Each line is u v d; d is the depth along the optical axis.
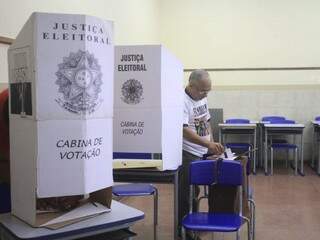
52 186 1.57
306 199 4.88
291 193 5.17
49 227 1.59
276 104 7.22
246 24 7.24
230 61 7.31
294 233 3.71
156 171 2.48
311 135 7.10
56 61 1.54
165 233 3.71
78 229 1.59
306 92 7.14
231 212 2.88
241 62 7.29
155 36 7.07
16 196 1.71
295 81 7.19
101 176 1.68
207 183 2.92
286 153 6.99
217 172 2.90
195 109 3.31
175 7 7.39
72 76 1.57
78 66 1.57
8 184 1.94
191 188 2.95
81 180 1.60
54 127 1.56
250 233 2.90
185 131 3.17
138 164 2.46
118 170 2.49
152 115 2.44
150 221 4.05
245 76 7.30
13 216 1.74
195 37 7.38
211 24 7.32
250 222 2.90
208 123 3.49
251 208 3.07
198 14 7.35
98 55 1.63
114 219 1.71
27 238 1.50
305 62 7.14
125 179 2.54
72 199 1.82
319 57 7.11
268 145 6.57
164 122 2.46
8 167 1.93
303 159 6.98
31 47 1.54
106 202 1.82
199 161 2.96
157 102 2.42
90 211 1.75
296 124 6.51
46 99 1.54
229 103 7.33
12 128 1.72
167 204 4.67
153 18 6.89
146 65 2.42
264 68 7.24
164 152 2.47
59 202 1.78
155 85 2.42
